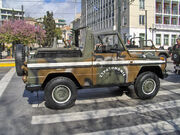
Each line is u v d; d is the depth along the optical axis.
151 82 5.73
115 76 5.28
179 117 4.39
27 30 26.70
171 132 3.64
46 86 4.77
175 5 41.75
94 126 3.93
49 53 4.99
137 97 6.03
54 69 4.71
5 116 4.49
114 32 5.47
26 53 6.25
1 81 8.70
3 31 25.19
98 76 5.09
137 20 35.84
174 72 10.95
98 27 48.78
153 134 3.56
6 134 3.60
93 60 4.99
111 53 5.19
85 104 5.35
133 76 5.50
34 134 3.59
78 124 4.03
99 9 47.69
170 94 6.36
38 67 4.59
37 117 4.41
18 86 7.66
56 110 4.87
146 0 36.41
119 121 4.17
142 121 4.17
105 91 6.75
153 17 37.72
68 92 4.89
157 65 5.77
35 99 5.84
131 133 3.60
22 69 4.86
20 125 3.99
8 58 23.58
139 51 12.15
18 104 5.36
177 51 9.44
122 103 5.43
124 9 36.69
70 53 5.10
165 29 39.19
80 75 4.92
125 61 5.33
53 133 3.63
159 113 4.64
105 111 4.79
